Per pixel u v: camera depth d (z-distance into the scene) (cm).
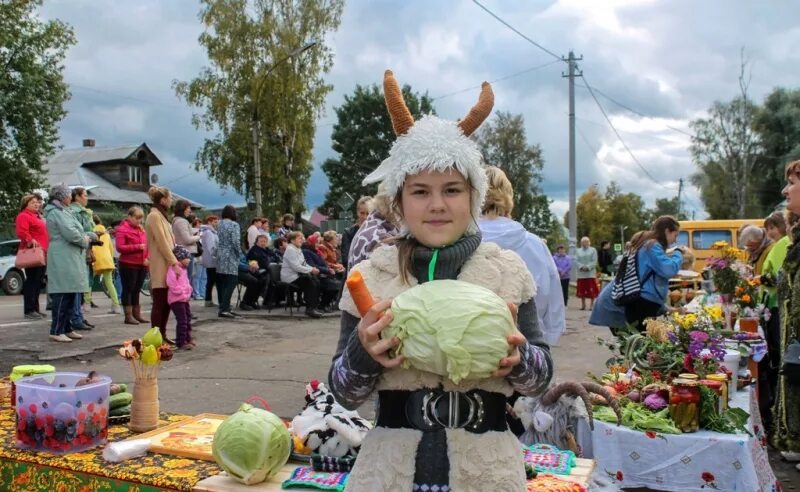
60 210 771
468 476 153
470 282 163
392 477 154
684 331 445
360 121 5041
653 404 386
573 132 2598
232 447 252
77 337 799
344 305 170
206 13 2894
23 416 287
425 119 166
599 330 1162
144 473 263
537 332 170
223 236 1071
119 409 338
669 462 356
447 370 142
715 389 373
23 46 2355
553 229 5319
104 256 1095
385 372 158
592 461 303
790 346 409
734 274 602
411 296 150
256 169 2741
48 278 773
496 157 5247
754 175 4631
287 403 566
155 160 4228
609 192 7262
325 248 1314
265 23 2859
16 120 2377
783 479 441
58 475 276
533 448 329
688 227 1792
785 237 577
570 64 2592
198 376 664
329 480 254
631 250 620
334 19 3002
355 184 4931
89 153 4156
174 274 770
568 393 326
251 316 1137
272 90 2886
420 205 161
